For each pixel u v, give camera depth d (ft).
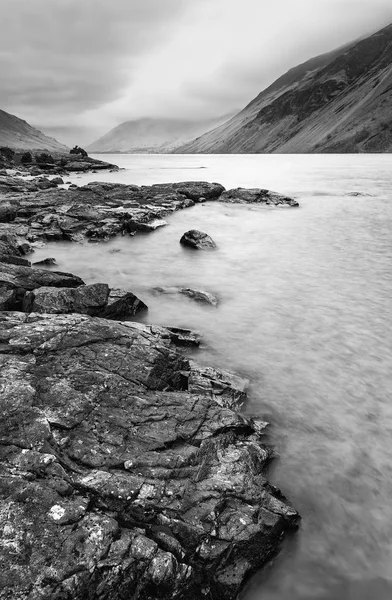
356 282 61.72
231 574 18.38
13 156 384.06
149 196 141.79
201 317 48.78
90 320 33.78
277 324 46.83
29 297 40.50
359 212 123.65
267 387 34.14
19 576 15.02
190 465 21.49
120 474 19.97
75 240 88.12
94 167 346.33
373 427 29.45
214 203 145.28
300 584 19.63
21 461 19.38
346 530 22.02
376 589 19.33
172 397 26.32
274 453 26.53
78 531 16.74
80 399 23.93
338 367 37.37
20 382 24.36
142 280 63.87
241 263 73.20
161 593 16.53
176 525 18.40
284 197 142.51
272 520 20.35
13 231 86.69
